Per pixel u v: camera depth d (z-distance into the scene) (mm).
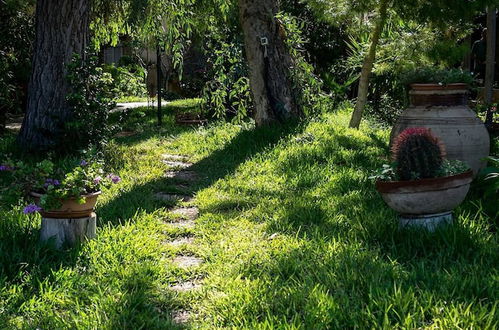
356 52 9312
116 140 8594
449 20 6840
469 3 6398
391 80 8977
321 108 9227
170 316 2850
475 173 4715
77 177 3633
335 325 2559
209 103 10484
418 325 2518
